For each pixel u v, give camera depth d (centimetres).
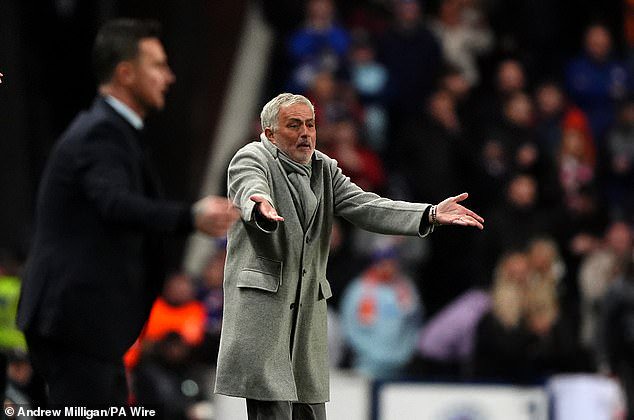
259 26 6012
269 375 1889
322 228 1967
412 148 5394
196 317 4256
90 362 2250
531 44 6372
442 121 5444
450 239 5419
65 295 2231
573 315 5222
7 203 5050
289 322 1927
